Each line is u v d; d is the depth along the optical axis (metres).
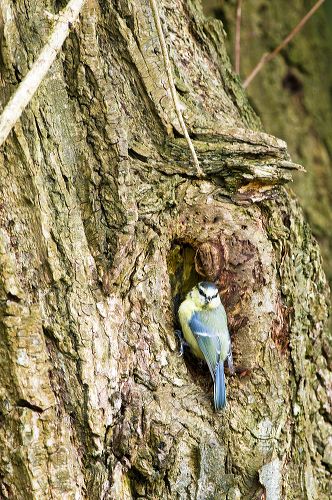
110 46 9.71
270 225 10.44
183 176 9.84
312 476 10.45
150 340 9.13
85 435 8.34
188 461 8.97
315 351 11.04
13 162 8.61
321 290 11.27
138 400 8.82
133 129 9.71
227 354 9.92
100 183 9.04
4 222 8.50
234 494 9.25
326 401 11.05
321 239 16.14
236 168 9.88
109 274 8.83
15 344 8.09
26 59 8.86
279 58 16.61
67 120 9.06
